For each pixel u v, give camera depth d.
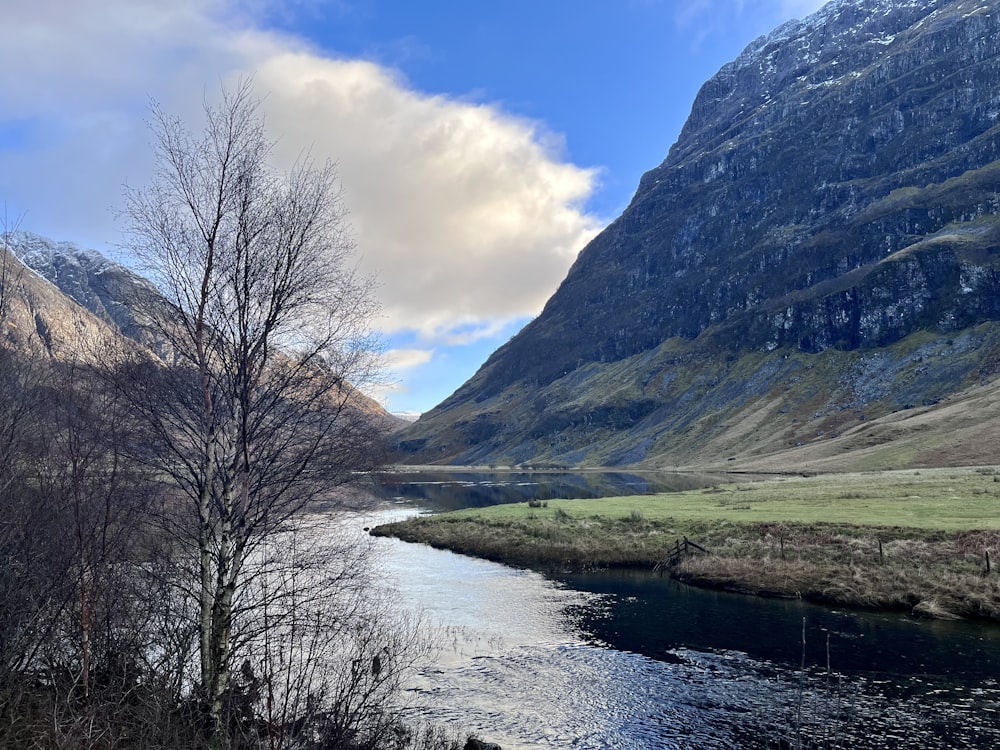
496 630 30.53
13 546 12.59
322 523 14.61
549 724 20.19
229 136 13.59
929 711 20.77
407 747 17.23
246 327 13.23
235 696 13.91
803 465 151.88
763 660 26.14
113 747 11.53
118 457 12.56
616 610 34.41
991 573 34.06
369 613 26.94
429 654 26.45
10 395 12.53
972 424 135.50
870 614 32.31
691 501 72.19
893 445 139.75
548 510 67.50
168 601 14.35
